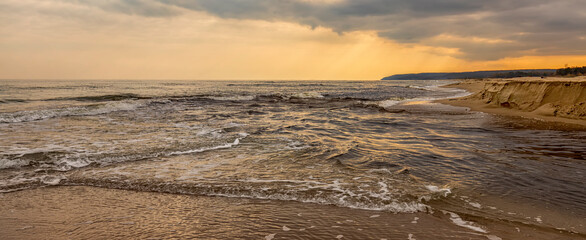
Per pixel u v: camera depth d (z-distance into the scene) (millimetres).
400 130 12258
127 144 8875
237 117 16297
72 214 4449
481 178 5996
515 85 20188
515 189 5375
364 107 23016
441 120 15305
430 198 4996
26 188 5453
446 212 4508
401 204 4777
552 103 16609
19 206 4699
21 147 8250
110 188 5516
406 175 6230
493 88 23531
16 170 6371
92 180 5883
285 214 4473
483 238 3750
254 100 29922
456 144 9367
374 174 6316
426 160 7414
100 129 11570
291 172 6445
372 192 5281
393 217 4359
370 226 4094
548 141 9727
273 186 5590
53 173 6254
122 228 4008
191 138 9953
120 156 7457
